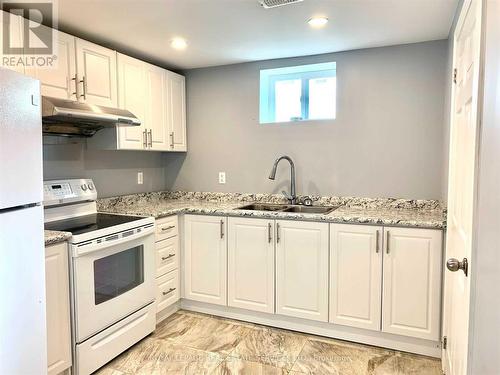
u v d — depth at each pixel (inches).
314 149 124.9
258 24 94.7
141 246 100.3
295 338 103.5
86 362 83.3
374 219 94.9
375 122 116.5
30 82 55.9
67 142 105.7
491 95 39.8
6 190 51.3
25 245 55.3
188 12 86.7
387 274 95.0
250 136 134.0
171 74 133.2
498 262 38.7
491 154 39.7
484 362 41.1
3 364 51.8
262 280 109.7
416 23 94.0
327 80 128.3
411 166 113.0
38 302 58.1
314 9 85.4
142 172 137.4
